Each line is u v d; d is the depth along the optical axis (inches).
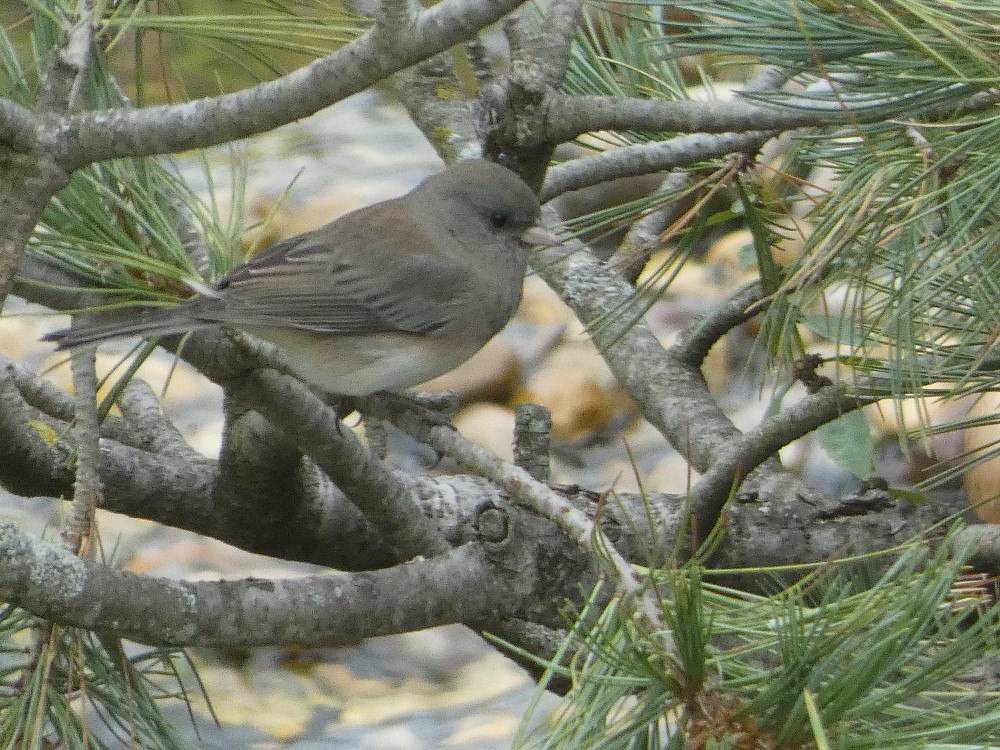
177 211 206.8
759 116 183.0
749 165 220.7
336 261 250.1
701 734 119.6
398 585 177.0
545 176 245.9
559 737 125.3
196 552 379.9
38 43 177.0
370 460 194.4
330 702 340.5
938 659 121.9
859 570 201.9
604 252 449.7
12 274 149.7
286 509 223.1
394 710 336.2
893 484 358.3
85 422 169.5
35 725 151.6
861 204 175.8
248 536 229.3
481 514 194.2
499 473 169.6
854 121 159.8
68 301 179.6
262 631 164.2
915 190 174.9
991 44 152.0
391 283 249.8
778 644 127.2
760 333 218.4
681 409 263.6
